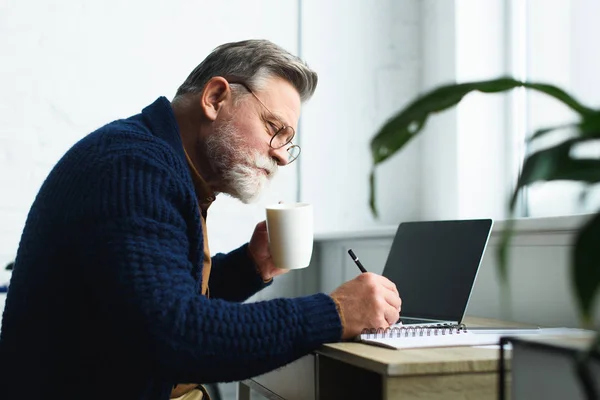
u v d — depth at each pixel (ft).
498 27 7.97
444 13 8.19
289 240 4.27
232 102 4.28
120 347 3.32
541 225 4.95
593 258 1.25
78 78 7.46
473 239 4.73
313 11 8.45
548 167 1.42
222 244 7.98
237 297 5.08
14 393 3.40
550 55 7.27
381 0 8.73
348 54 8.57
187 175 3.70
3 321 3.59
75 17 7.45
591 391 1.49
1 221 7.09
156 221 3.29
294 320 3.32
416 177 8.66
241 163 4.27
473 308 5.96
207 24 8.04
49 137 7.32
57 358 3.35
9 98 7.16
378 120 8.67
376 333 3.62
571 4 6.94
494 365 2.95
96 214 3.25
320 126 8.43
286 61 4.39
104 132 3.68
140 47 7.74
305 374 3.78
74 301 3.38
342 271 8.14
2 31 7.14
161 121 4.07
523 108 7.60
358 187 8.55
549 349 1.79
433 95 1.61
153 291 3.10
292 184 8.32
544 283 5.03
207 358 3.12
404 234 5.54
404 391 2.85
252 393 7.92
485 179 7.80
